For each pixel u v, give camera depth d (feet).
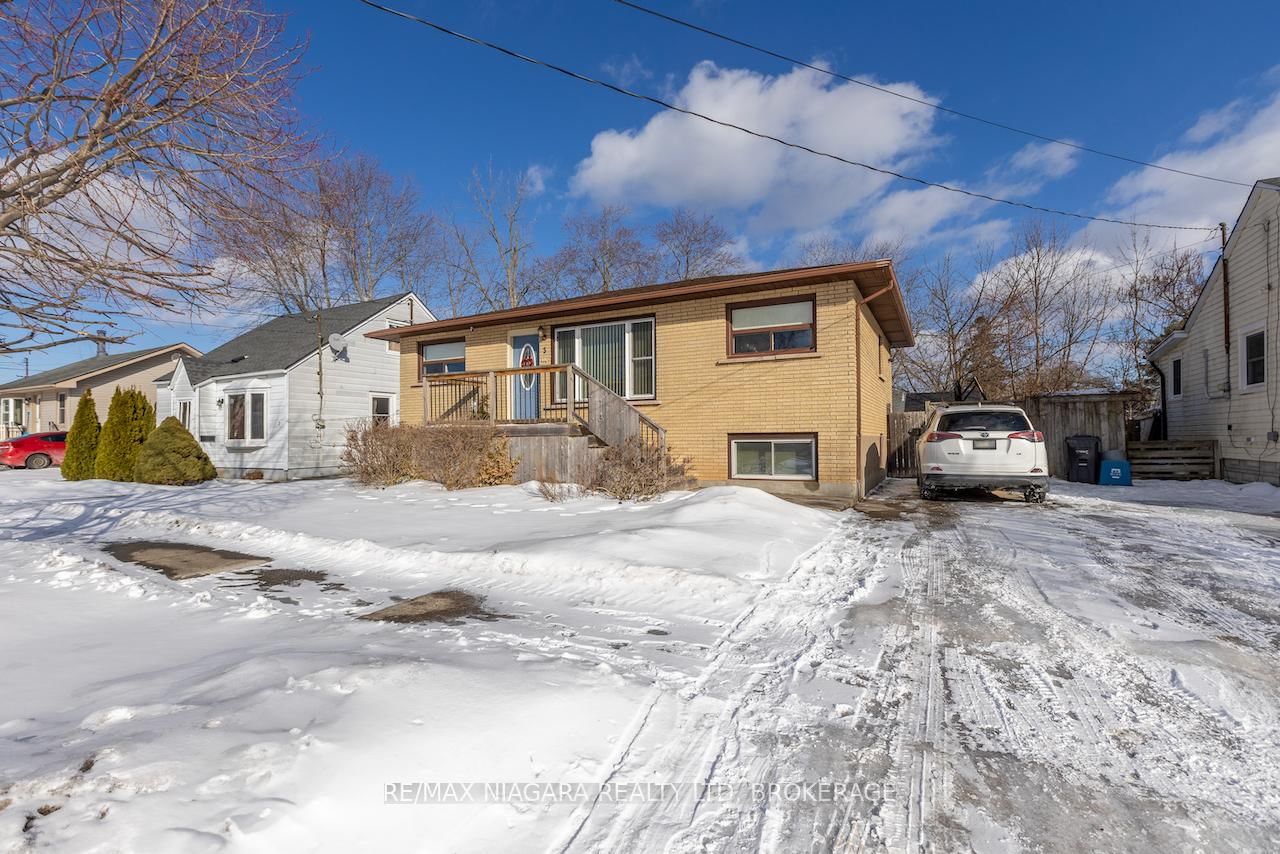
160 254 13.85
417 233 89.35
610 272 116.57
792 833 6.88
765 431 34.65
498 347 44.60
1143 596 15.60
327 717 8.18
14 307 12.53
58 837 5.83
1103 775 8.07
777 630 13.26
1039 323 82.33
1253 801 7.50
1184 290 78.48
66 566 20.21
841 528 24.58
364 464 40.47
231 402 59.31
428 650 11.51
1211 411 46.68
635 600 15.33
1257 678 10.84
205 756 7.16
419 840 6.35
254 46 14.23
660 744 8.58
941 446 31.68
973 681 10.83
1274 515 28.19
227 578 18.48
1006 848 6.68
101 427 56.34
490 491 34.37
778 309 34.96
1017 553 20.26
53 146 12.44
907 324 44.83
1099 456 44.14
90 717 8.58
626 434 34.37
